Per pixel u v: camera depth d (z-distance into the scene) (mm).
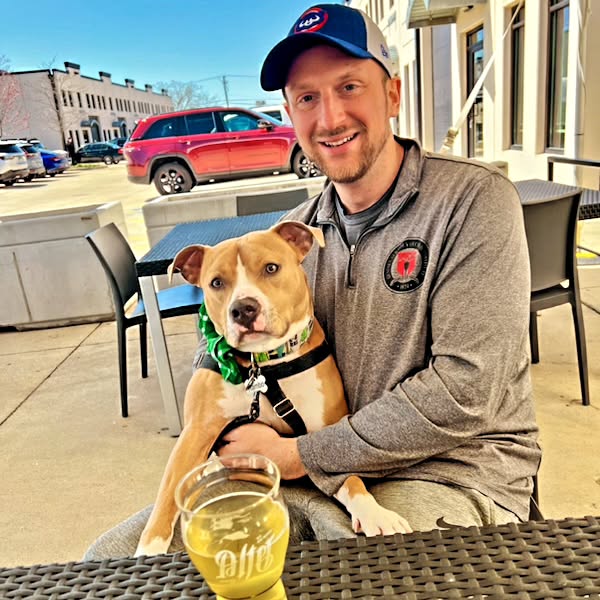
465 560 879
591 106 6543
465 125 11719
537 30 7797
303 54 1555
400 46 18281
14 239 4883
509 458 1445
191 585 890
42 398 3746
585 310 4211
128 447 3053
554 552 877
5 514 2578
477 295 1401
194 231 3635
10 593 905
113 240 3527
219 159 11953
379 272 1525
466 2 9758
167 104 85750
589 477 2428
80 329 5055
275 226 1674
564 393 3113
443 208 1468
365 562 897
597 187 6766
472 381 1357
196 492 822
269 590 753
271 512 741
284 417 1623
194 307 3330
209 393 1646
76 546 2328
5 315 5070
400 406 1373
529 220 2686
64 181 22359
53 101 44938
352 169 1554
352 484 1408
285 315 1567
